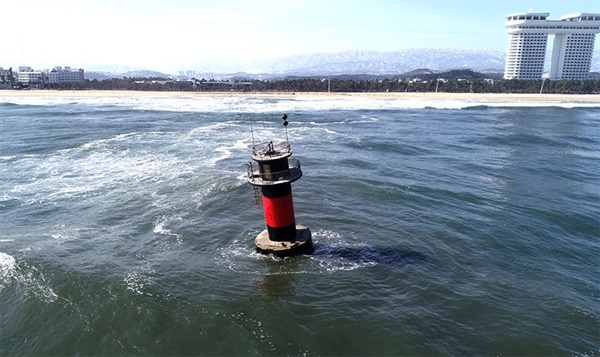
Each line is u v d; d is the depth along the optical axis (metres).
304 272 14.88
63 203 22.14
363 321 12.05
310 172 28.48
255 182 14.47
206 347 10.91
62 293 13.27
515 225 20.03
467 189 25.88
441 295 13.57
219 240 17.59
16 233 18.16
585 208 22.98
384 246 17.19
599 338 11.66
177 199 22.58
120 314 12.22
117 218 19.97
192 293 13.45
